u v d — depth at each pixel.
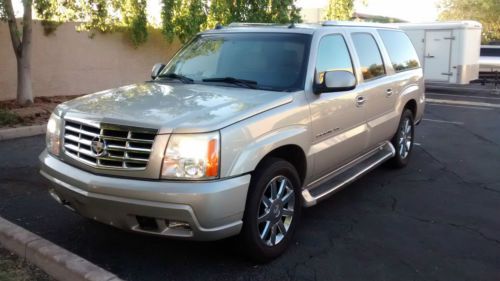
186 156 3.60
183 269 4.10
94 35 13.67
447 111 13.72
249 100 4.21
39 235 4.70
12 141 8.84
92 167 3.85
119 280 3.58
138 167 3.68
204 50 5.41
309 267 4.16
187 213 3.56
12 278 3.81
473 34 17.36
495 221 5.26
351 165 5.82
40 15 12.42
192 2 13.98
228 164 3.70
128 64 14.89
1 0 10.57
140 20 14.16
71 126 4.13
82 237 4.67
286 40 5.04
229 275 4.01
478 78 18.88
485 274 4.09
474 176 6.98
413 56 7.71
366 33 6.25
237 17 14.18
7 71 12.41
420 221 5.24
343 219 5.27
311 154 4.64
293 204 4.43
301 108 4.48
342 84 4.68
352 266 4.20
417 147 8.91
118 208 3.71
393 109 6.60
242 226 3.92
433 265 4.23
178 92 4.50
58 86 13.42
